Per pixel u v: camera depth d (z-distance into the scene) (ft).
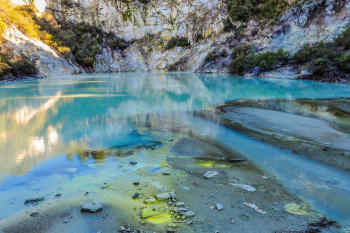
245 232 6.69
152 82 63.67
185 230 6.73
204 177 10.46
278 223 7.15
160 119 22.25
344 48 53.57
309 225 7.09
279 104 29.53
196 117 23.08
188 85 55.36
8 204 8.30
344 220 7.39
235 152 13.73
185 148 14.42
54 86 53.57
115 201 8.39
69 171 11.18
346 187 9.52
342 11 63.77
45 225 7.06
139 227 6.89
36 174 10.85
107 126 19.74
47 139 16.30
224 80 66.08
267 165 11.81
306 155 12.96
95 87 51.72
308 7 72.38
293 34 74.13
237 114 24.06
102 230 6.77
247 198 8.64
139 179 10.25
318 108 26.32
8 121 21.50
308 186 9.62
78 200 8.50
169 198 8.55
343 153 13.07
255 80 63.36
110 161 12.42
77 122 21.11
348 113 23.54
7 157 13.00
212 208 7.93
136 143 15.40
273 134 16.98
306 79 58.65
